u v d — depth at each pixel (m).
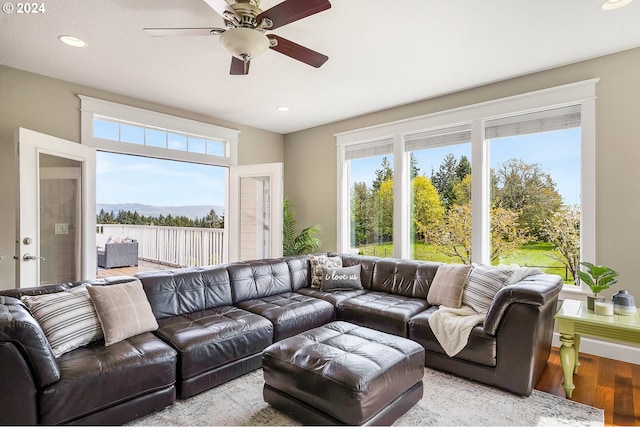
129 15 2.20
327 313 3.08
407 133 4.11
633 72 2.71
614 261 2.77
